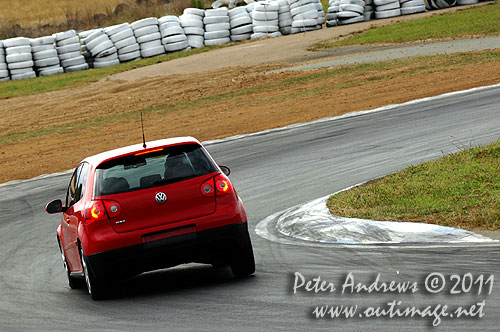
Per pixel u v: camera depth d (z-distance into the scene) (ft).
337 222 111.55
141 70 545.44
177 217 88.74
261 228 125.59
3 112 437.17
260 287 86.43
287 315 73.20
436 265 85.76
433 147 177.47
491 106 231.91
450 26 536.01
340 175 163.94
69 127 362.53
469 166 134.92
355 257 94.99
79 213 91.76
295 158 199.21
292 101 345.72
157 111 379.76
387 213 111.65
